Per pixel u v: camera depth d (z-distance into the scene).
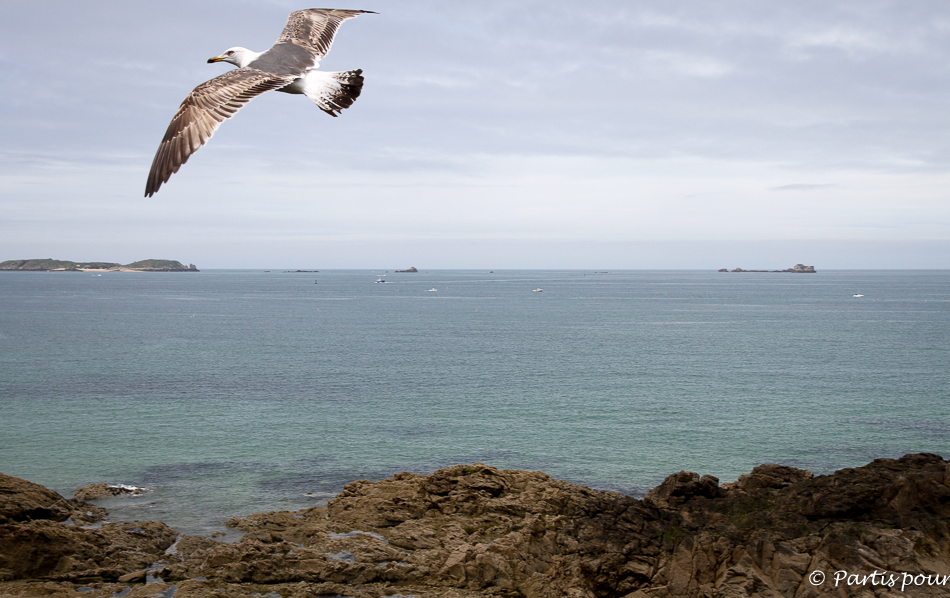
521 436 48.41
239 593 22.98
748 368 79.88
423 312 177.12
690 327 133.50
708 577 23.36
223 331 123.81
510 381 71.12
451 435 48.59
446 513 28.95
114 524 27.77
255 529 28.12
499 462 42.25
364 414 55.12
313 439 47.28
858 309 182.75
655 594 23.22
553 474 40.06
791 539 23.03
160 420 52.31
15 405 57.00
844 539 22.16
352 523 28.50
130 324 135.75
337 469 40.53
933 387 67.56
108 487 35.62
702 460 42.97
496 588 24.02
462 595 23.38
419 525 28.00
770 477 28.56
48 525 24.95
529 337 115.31
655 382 70.69
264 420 52.75
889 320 146.12
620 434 49.09
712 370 78.50
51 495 29.89
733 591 21.97
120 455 42.75
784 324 138.75
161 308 185.50
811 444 46.75
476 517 28.53
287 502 34.59
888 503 23.69
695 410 56.91
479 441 47.09
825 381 71.12
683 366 81.62
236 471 39.91
